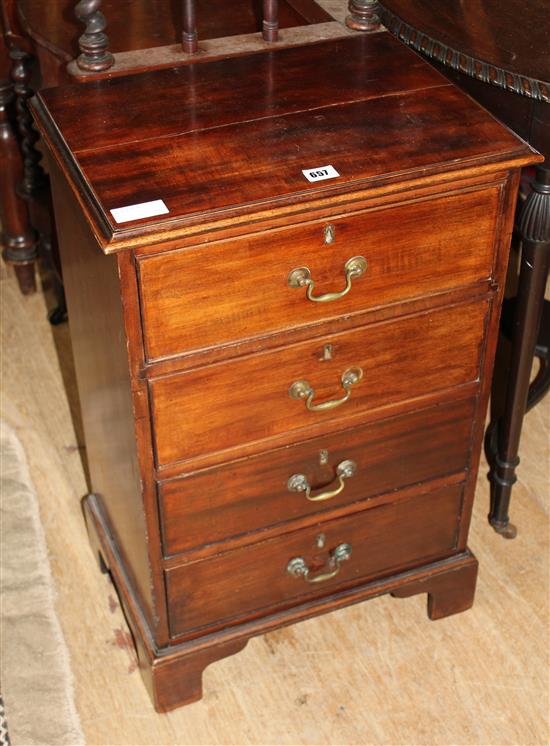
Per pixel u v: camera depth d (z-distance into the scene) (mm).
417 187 1321
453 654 1820
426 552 1777
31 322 2531
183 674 1683
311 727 1715
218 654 1688
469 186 1362
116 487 1659
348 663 1810
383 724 1718
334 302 1392
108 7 1853
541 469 2162
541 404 2309
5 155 2326
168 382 1365
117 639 1851
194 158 1334
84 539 2025
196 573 1589
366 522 1675
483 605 1900
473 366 1564
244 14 1820
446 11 1647
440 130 1387
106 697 1762
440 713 1732
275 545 1622
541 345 2066
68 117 1418
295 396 1459
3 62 2172
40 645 1824
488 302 1501
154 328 1311
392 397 1537
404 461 1630
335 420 1520
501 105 1565
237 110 1426
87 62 1507
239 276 1312
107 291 1348
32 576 1940
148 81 1492
